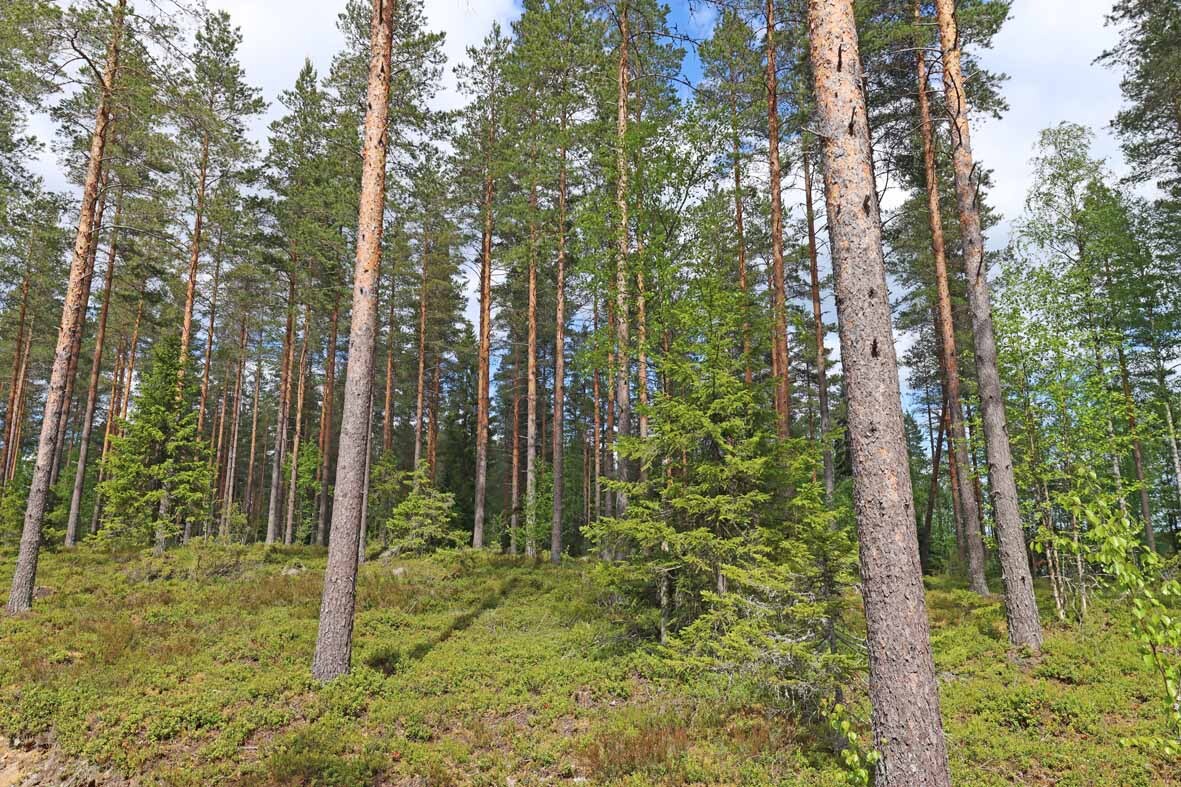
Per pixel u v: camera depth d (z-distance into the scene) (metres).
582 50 15.91
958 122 11.19
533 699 8.67
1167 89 16.05
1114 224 17.78
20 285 27.78
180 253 22.98
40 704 7.72
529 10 18.83
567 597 15.12
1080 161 14.15
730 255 12.58
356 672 9.27
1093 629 10.61
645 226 12.16
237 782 6.33
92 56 13.31
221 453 45.66
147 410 20.66
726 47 15.77
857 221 5.25
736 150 12.55
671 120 12.21
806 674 7.20
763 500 8.83
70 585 14.74
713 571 9.15
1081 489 10.93
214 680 8.96
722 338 9.54
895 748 4.64
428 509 20.36
